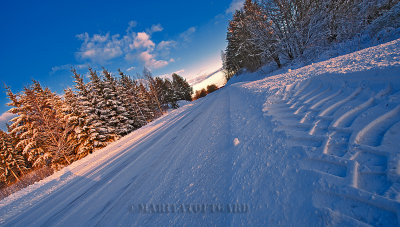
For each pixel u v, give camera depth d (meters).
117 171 5.94
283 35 13.76
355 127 2.06
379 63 3.10
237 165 2.90
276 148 2.70
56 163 16.16
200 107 15.16
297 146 2.43
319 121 2.71
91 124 16.72
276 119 3.66
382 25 8.40
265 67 21.42
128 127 20.56
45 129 15.17
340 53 9.72
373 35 8.58
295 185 1.83
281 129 3.15
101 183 5.36
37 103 15.13
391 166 1.43
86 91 17.47
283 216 1.58
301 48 13.16
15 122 16.12
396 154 1.49
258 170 2.44
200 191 2.73
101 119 17.97
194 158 4.23
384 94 2.31
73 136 16.59
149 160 5.73
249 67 29.33
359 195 1.36
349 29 10.39
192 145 5.33
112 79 23.89
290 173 2.03
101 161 8.59
